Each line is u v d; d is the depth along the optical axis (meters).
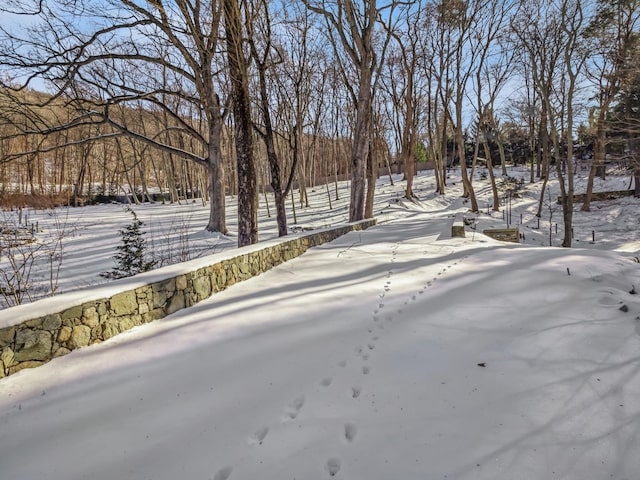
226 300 4.40
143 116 25.59
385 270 5.86
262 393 2.53
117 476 1.83
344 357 3.03
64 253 9.87
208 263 4.56
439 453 1.97
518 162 39.91
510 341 3.21
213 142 13.54
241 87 8.35
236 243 11.87
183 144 31.02
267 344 3.24
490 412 2.31
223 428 2.18
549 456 1.95
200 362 2.92
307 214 21.22
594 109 16.61
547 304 3.91
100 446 2.03
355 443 2.06
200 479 1.82
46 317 2.80
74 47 8.17
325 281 5.29
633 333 3.17
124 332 3.40
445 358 2.98
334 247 8.26
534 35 15.84
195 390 2.55
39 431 2.12
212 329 3.53
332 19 12.52
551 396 2.44
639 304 3.68
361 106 13.21
